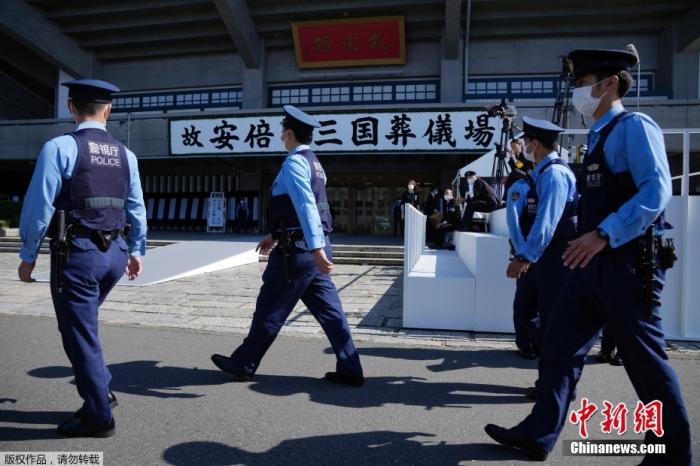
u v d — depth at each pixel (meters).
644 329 2.13
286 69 20.59
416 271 5.89
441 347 4.70
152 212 22.06
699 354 4.49
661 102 15.85
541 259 3.55
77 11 20.06
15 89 24.61
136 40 21.16
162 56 21.98
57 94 22.55
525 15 18.05
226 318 5.88
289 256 3.42
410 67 19.73
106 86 2.83
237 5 18.38
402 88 20.02
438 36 19.16
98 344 2.73
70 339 2.65
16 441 2.63
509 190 3.69
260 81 20.39
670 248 2.16
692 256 4.93
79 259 2.64
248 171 21.05
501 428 2.60
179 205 21.89
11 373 3.75
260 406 3.18
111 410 2.99
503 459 2.50
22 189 27.98
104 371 2.74
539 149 3.53
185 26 20.34
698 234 4.91
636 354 2.14
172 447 2.59
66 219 2.65
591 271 2.25
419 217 7.69
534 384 3.68
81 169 2.66
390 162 20.17
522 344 4.30
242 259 11.53
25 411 3.04
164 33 20.84
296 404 3.22
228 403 3.23
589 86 2.33
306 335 5.04
